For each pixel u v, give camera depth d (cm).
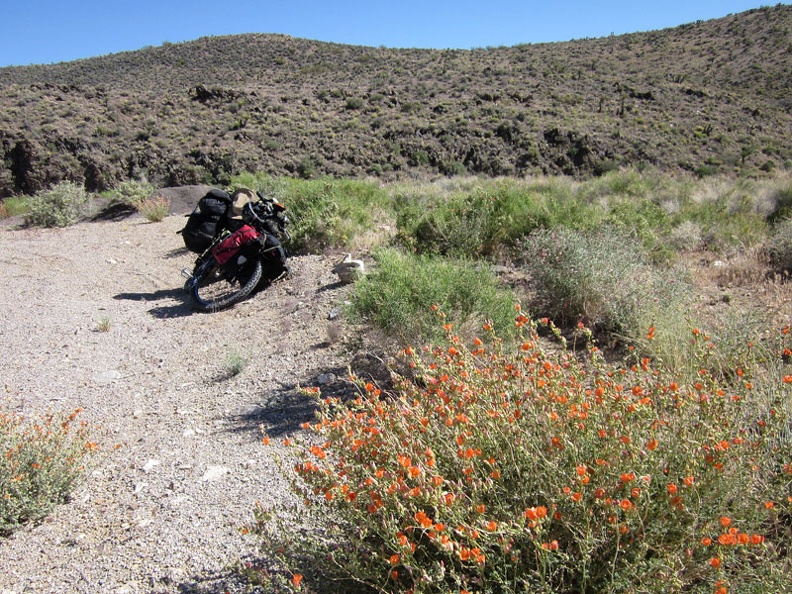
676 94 6444
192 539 310
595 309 535
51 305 812
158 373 580
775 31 8094
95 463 404
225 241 797
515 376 274
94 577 288
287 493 339
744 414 286
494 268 693
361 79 7269
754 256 697
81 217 1719
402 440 242
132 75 8831
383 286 502
